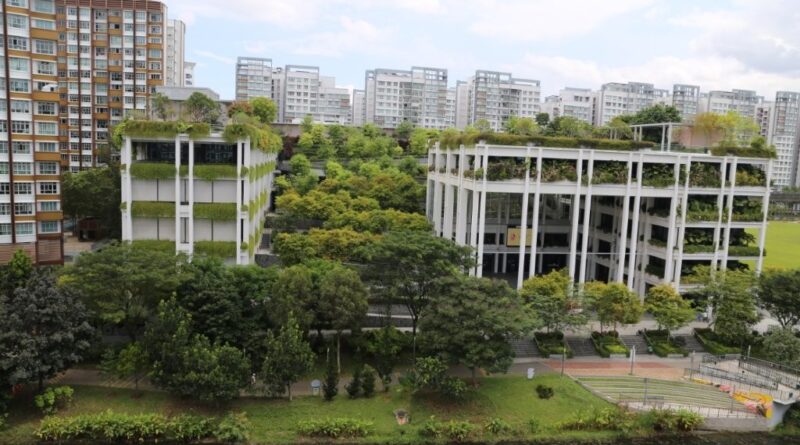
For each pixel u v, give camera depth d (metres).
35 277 48.06
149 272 50.38
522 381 53.94
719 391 54.72
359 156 107.88
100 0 128.25
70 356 45.78
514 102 198.75
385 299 57.28
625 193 70.19
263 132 74.62
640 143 70.19
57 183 80.06
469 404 49.69
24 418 45.25
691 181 71.69
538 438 46.81
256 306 52.88
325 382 49.72
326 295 51.62
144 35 130.50
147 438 44.38
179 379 45.03
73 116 129.75
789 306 61.56
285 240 64.56
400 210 87.19
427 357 50.16
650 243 75.56
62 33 127.56
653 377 56.66
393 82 195.62
